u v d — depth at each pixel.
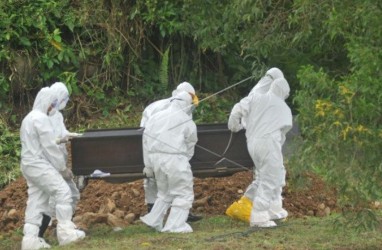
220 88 42.09
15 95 39.31
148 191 28.58
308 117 21.73
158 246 25.00
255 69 32.34
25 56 39.03
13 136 36.97
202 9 27.67
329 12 22.77
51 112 26.05
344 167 21.27
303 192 31.36
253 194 28.75
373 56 20.73
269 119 27.23
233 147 28.08
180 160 26.84
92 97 40.22
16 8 38.97
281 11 26.02
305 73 21.81
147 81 41.47
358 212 22.39
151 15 40.22
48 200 26.14
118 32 40.75
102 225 28.75
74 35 40.44
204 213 30.17
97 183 32.06
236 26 27.33
